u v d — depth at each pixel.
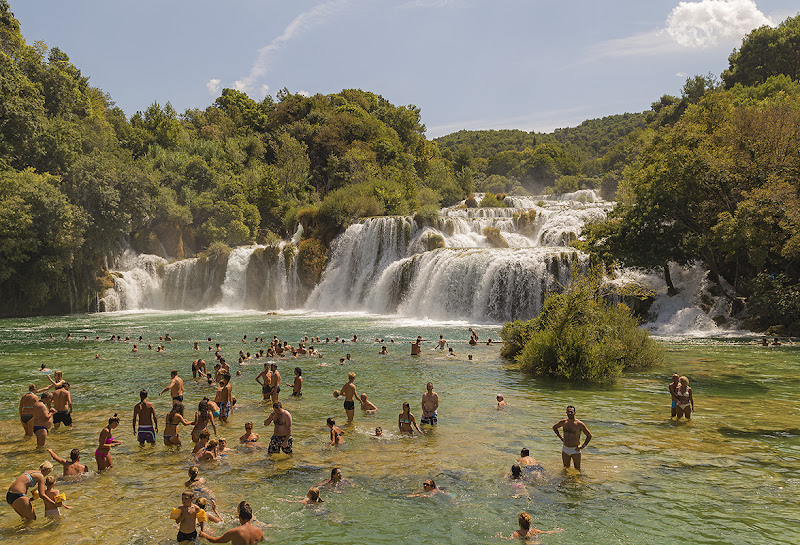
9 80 59.81
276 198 83.06
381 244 59.50
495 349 31.95
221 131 103.50
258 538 9.28
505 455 13.77
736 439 14.77
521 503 10.81
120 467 13.23
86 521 10.16
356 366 27.02
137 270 64.12
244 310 61.47
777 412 17.53
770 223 34.12
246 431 15.08
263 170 89.50
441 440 15.14
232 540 9.18
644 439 14.87
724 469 12.51
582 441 14.75
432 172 105.94
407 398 20.39
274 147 99.19
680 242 38.69
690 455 13.52
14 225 49.66
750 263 38.12
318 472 12.71
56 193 53.47
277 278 61.91
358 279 59.78
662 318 38.94
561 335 24.38
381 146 101.75
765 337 33.25
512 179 147.62
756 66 85.44
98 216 58.88
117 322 48.50
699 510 10.37
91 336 39.31
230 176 82.50
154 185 66.44
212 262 64.19
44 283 53.78
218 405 17.64
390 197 70.50
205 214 73.19
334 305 60.19
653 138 45.91
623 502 10.79
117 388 22.89
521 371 25.33
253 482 12.11
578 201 89.94
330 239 64.00
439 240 56.84
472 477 12.25
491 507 10.65
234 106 118.06
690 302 39.44
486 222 63.81
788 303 33.81
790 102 51.72
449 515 10.31
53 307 56.38
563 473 12.38
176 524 10.02
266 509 10.62
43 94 70.06
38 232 52.12
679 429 15.78
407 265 52.84
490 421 17.02
